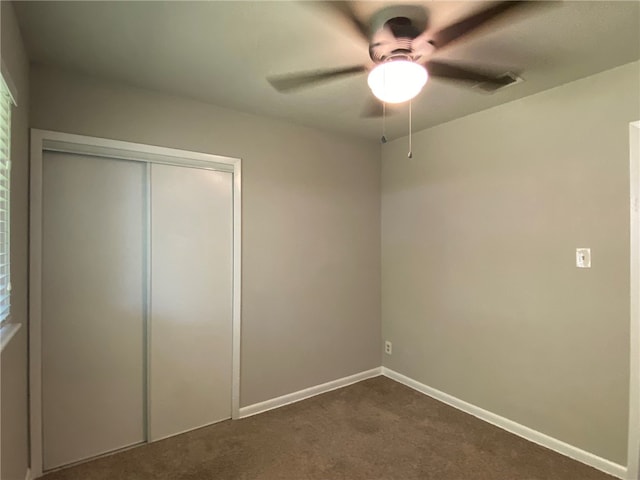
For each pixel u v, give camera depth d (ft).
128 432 7.76
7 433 4.96
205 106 8.55
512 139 8.41
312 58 6.47
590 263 7.18
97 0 4.86
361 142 11.36
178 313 8.29
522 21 5.31
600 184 7.04
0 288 4.62
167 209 8.12
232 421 8.86
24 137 6.10
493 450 7.63
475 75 6.53
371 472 6.91
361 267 11.41
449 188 9.82
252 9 5.06
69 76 6.98
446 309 9.91
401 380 11.23
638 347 6.61
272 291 9.61
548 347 7.79
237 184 9.01
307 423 8.75
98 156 7.34
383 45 5.36
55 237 6.99
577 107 7.33
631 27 5.48
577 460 7.27
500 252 8.66
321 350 10.54
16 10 5.07
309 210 10.27
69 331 7.13
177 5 5.00
